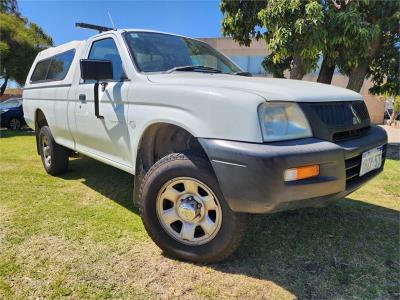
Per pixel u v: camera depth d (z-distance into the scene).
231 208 2.27
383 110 24.30
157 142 2.99
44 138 5.09
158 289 2.29
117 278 2.40
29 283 2.32
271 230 3.22
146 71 3.16
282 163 2.09
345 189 2.44
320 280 2.44
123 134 3.12
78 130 3.96
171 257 2.70
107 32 3.69
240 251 2.81
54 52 5.04
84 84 3.83
